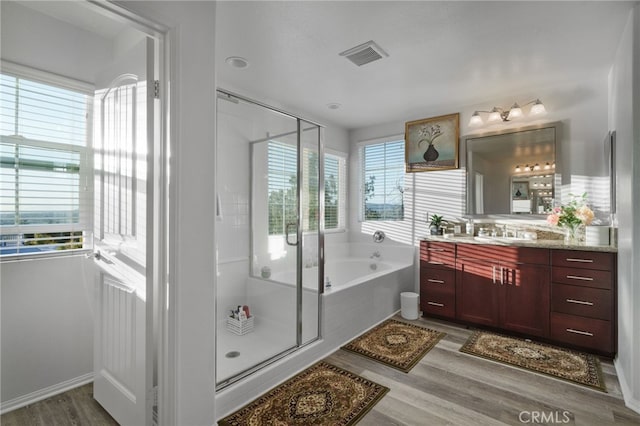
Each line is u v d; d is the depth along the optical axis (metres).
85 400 1.98
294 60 2.59
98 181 1.93
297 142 2.77
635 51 1.85
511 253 2.90
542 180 3.21
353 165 4.67
